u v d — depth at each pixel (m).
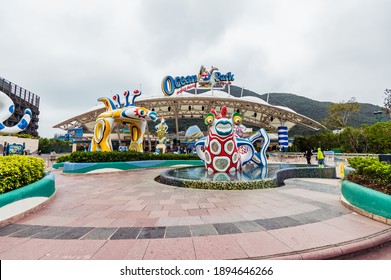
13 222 3.94
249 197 5.89
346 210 4.64
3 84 41.44
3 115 8.58
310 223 3.82
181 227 3.66
